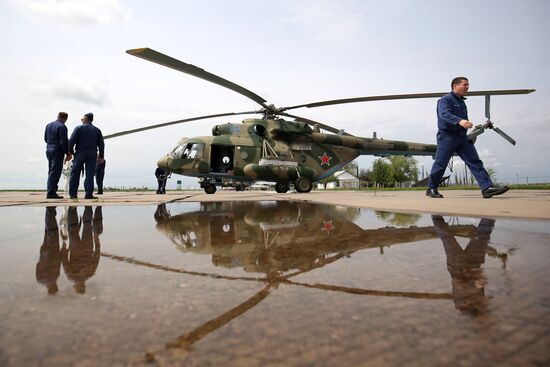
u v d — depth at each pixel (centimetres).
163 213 278
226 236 148
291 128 1057
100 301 63
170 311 58
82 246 126
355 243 127
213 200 513
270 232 160
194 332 50
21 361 41
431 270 84
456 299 62
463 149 500
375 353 42
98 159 627
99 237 149
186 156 1057
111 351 44
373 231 159
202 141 1059
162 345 45
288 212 274
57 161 621
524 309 57
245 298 65
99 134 614
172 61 634
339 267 89
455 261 95
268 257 104
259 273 84
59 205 410
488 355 41
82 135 589
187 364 40
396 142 1200
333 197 612
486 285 71
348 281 75
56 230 175
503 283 72
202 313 57
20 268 91
